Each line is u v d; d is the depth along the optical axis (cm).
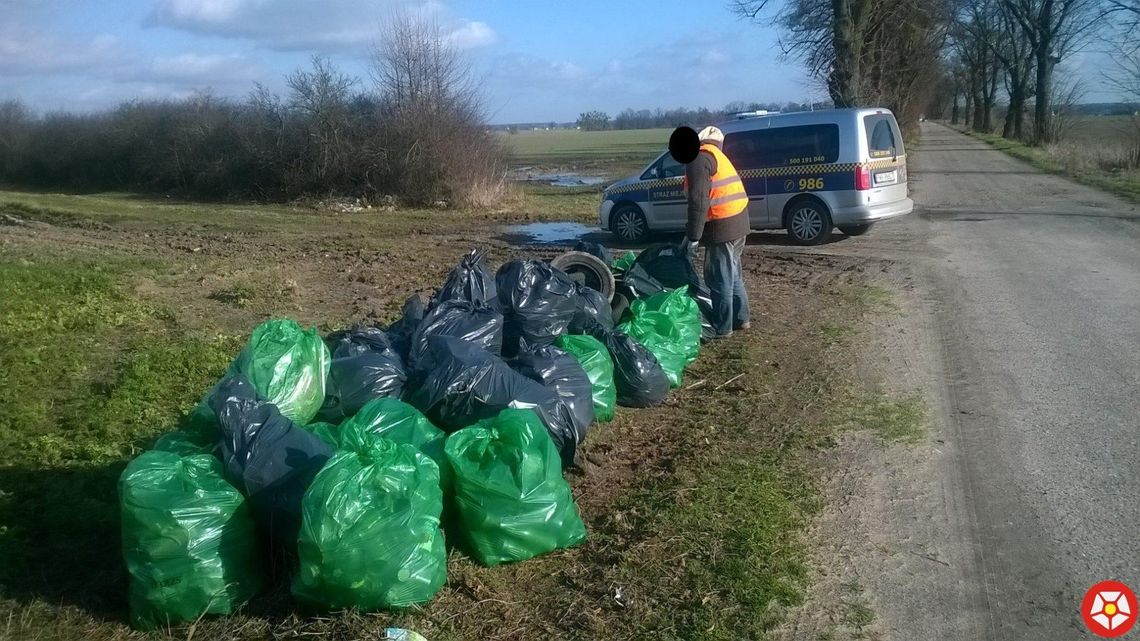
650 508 471
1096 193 2136
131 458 533
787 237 1480
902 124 3859
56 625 368
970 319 875
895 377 695
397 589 365
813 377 696
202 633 362
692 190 773
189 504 361
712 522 453
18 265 1120
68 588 396
